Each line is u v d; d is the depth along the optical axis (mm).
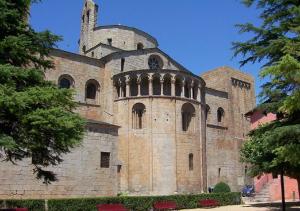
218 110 66438
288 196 46719
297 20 21750
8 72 16516
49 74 48312
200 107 52625
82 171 33875
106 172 35875
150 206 34844
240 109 69688
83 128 18344
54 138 17438
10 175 29156
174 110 49406
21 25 19031
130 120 49281
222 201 41906
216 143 63375
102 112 52656
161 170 47375
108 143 36656
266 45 24656
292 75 17484
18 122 16906
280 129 20500
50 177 19656
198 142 51156
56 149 18484
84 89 51562
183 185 48125
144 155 47906
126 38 65250
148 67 57000
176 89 51156
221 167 63031
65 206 28234
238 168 65625
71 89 18188
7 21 18594
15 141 16859
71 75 50594
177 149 48625
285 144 20828
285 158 19406
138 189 47094
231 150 65500
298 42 20078
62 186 32188
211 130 63219
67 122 16312
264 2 24453
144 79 50500
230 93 68625
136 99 49562
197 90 53031
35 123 15867
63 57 50312
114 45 64562
